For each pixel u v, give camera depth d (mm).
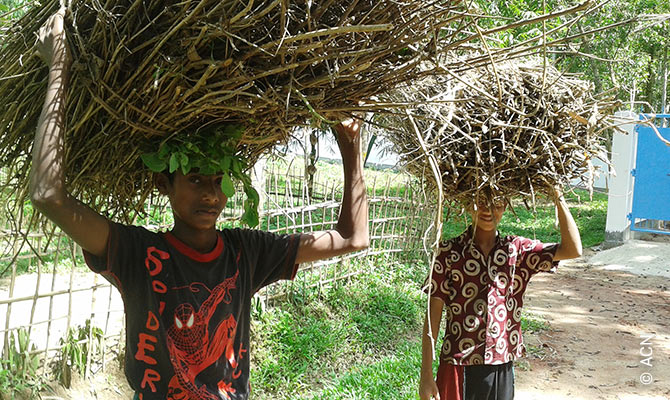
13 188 1932
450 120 2314
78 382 3865
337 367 4816
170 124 1646
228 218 4875
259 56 1560
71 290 3918
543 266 2891
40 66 1768
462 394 2850
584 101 2727
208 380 1766
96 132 1740
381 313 5832
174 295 1740
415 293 6441
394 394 4156
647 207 10172
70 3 1645
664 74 12969
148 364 1735
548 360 5320
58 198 1544
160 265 1741
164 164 1656
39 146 1538
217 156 1690
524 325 6152
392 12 1637
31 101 1780
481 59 1910
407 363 4672
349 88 1730
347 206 2115
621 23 1772
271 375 4465
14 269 3652
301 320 5254
